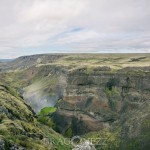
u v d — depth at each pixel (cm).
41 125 15712
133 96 16925
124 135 14212
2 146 8275
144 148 12900
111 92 18138
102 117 17612
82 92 19088
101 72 18938
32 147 9850
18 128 10744
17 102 15712
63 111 19088
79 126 18050
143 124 14038
